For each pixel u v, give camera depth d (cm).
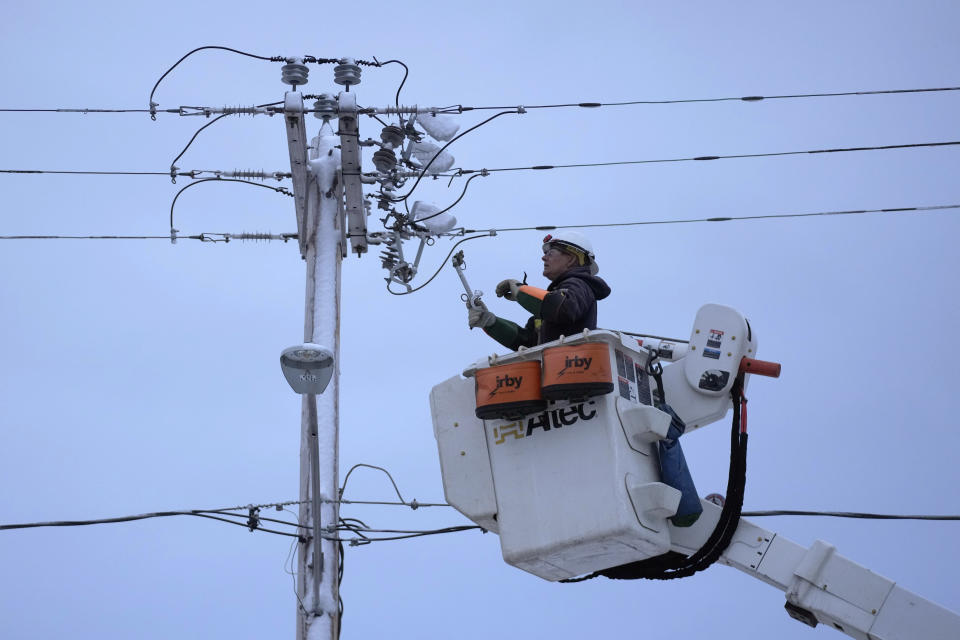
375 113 3238
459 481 2522
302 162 3186
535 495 2406
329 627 2742
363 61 3222
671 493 2383
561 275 2544
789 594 2481
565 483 2389
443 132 3247
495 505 2492
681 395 2567
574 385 2355
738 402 2548
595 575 2567
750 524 2536
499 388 2412
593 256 2616
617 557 2439
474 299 2581
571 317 2453
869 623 2441
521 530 2405
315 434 2577
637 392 2469
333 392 2986
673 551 2542
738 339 2553
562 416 2409
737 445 2527
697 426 2591
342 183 3203
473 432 2534
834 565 2473
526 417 2436
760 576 2516
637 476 2406
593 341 2394
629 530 2339
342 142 3159
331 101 3147
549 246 2609
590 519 2359
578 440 2394
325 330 3039
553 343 2409
